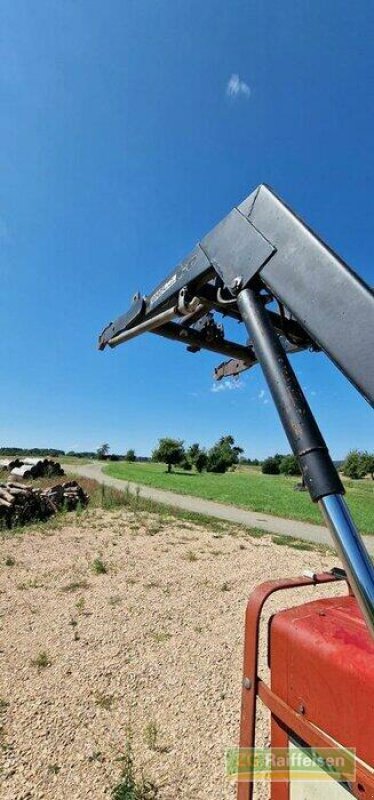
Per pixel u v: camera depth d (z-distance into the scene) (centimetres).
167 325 186
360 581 83
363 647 128
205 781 247
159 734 288
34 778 249
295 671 142
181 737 286
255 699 162
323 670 131
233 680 358
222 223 140
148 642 421
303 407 99
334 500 89
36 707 314
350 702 122
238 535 1007
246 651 167
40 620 466
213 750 273
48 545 809
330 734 127
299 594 582
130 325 200
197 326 198
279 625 152
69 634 435
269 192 124
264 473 5481
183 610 505
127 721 302
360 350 90
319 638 137
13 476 2369
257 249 121
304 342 183
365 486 3453
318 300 101
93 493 1669
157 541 879
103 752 270
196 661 387
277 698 148
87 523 1048
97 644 414
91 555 742
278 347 109
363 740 117
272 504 1702
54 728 291
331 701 128
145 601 529
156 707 319
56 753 268
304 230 110
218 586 600
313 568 720
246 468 7781
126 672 365
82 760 263
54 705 317
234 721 303
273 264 115
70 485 1362
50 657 388
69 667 371
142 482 2611
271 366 106
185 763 262
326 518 89
